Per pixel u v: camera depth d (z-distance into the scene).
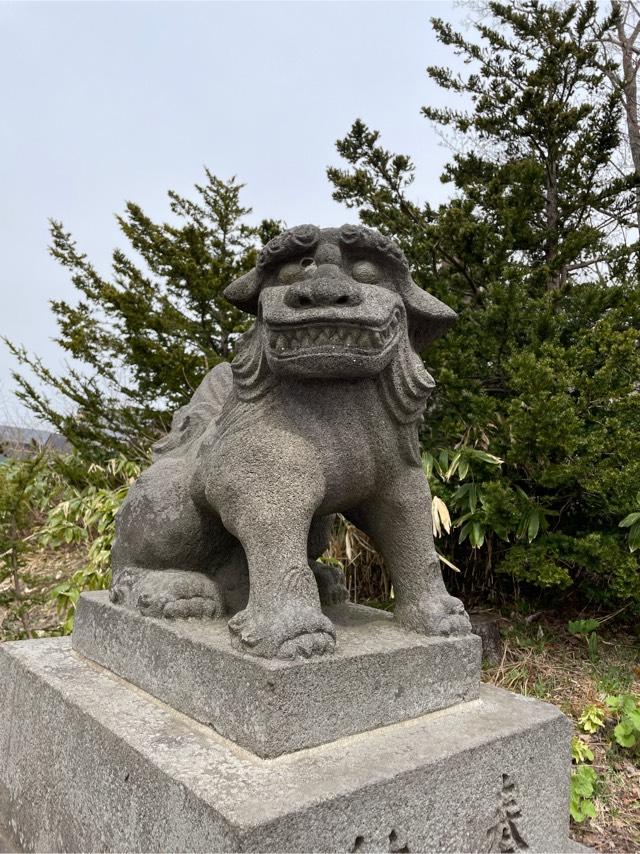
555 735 1.47
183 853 1.07
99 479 4.53
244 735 1.20
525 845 1.39
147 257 5.09
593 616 3.18
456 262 3.43
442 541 3.26
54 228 5.18
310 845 1.03
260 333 1.48
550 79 3.84
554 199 3.85
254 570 1.34
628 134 5.85
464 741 1.31
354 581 3.21
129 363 4.94
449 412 3.10
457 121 4.16
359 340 1.34
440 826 1.23
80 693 1.49
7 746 1.74
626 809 2.02
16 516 3.02
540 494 3.10
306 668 1.21
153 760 1.17
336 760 1.20
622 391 2.74
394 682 1.36
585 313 3.18
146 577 1.63
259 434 1.41
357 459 1.45
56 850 1.45
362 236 1.42
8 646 1.88
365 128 3.77
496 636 2.82
